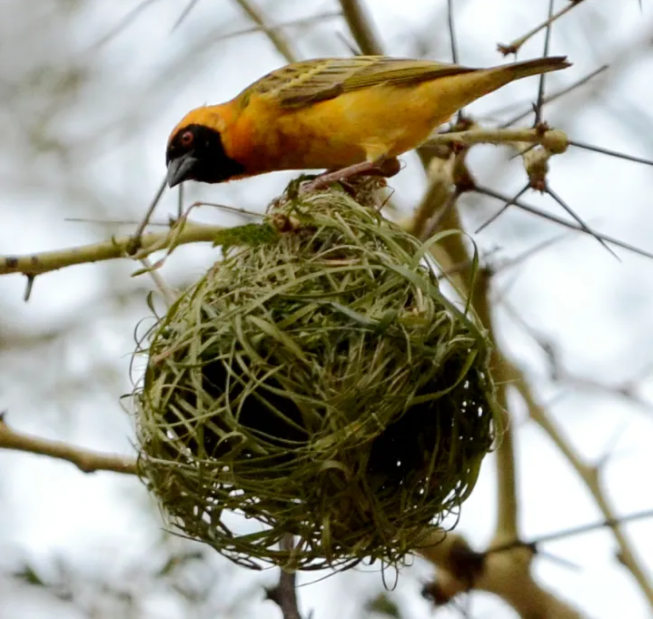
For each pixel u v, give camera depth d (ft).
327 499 24.43
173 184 33.96
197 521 25.17
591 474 37.55
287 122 32.55
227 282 25.66
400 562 26.55
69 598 32.60
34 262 28.81
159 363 25.32
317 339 24.38
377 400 24.14
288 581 28.37
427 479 25.40
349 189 30.73
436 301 25.43
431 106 31.60
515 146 34.12
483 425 25.84
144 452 25.32
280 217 25.38
